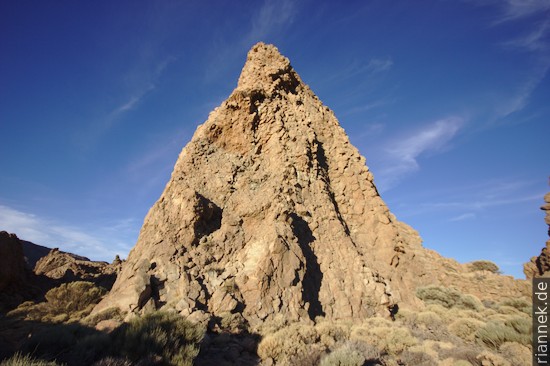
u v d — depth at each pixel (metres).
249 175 26.78
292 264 18.45
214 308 15.96
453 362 11.96
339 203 27.78
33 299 25.62
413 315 18.89
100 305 17.58
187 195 22.77
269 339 13.22
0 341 9.16
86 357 8.24
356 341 13.59
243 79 37.69
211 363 11.30
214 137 29.69
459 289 24.23
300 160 27.45
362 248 24.69
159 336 9.99
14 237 28.44
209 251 20.33
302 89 39.84
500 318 17.00
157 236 20.84
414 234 30.72
